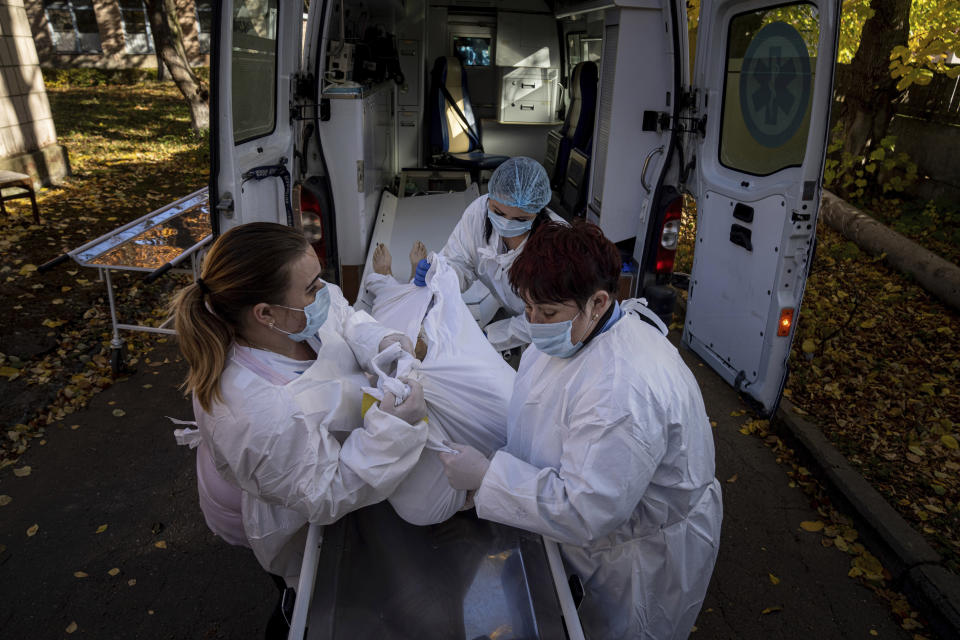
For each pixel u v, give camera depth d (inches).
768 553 118.3
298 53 138.0
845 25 299.6
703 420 64.3
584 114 187.8
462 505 68.3
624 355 58.3
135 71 808.3
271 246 59.6
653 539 67.1
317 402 64.4
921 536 115.5
